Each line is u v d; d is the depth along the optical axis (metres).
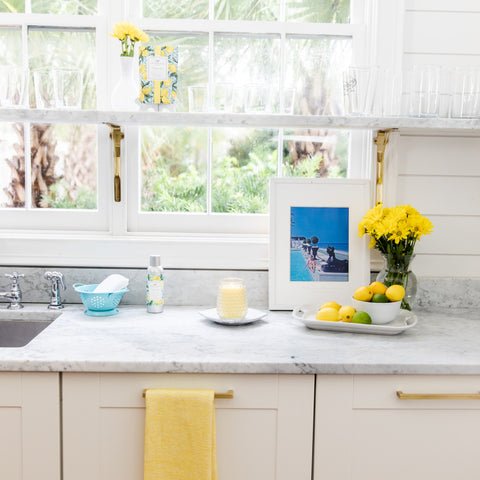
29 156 2.29
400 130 2.22
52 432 1.58
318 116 1.99
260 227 2.34
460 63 2.24
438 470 1.64
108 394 1.58
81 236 2.26
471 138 2.25
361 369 1.58
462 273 2.29
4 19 2.23
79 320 1.97
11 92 2.05
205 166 2.33
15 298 2.12
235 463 1.61
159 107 2.08
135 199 2.30
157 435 1.54
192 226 2.33
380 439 1.62
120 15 2.21
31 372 1.56
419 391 1.61
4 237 2.22
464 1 2.21
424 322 2.04
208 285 2.23
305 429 1.61
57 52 2.26
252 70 2.30
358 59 2.28
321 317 1.90
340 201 2.20
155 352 1.63
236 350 1.67
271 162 2.34
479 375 1.61
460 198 2.27
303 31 2.28
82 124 2.27
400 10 2.18
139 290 2.22
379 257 2.26
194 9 2.29
